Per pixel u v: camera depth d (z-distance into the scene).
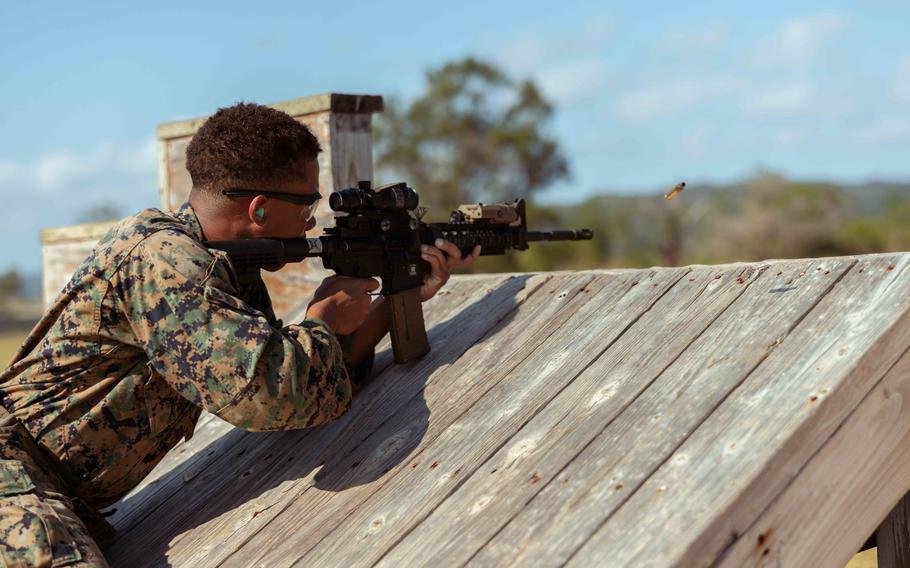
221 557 2.78
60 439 2.76
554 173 35.75
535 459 2.51
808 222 30.31
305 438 3.24
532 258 25.92
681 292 2.99
